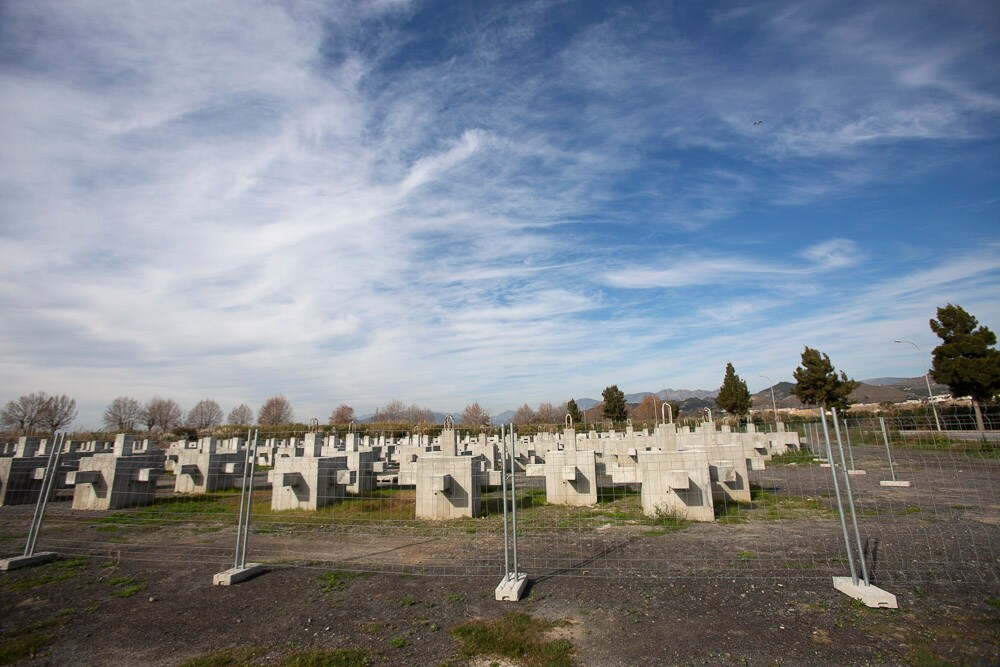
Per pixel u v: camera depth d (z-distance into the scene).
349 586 6.57
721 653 4.60
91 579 7.09
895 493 12.65
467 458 11.02
